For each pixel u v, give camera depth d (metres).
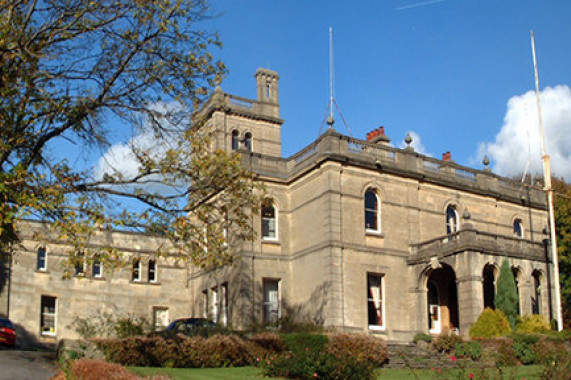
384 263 36.16
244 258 35.91
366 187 36.62
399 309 36.16
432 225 38.72
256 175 22.95
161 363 22.58
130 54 20.47
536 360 28.02
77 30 20.27
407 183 38.25
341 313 33.84
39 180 18.83
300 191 37.59
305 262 36.19
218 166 21.22
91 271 41.78
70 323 40.25
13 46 19.14
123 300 42.41
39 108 20.12
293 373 20.77
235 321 35.62
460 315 33.50
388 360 26.42
